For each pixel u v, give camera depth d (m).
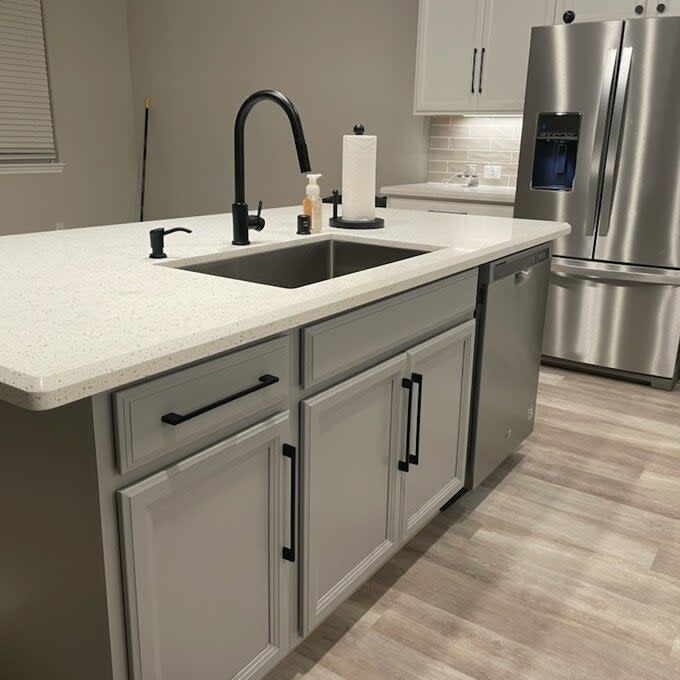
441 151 4.48
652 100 3.14
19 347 0.94
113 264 1.54
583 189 3.39
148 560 1.06
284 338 1.25
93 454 0.96
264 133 5.01
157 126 5.57
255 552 1.30
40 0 4.93
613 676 1.58
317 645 1.65
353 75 4.54
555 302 3.62
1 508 1.15
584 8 3.47
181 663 1.18
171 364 0.97
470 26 3.85
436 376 1.86
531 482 2.47
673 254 3.25
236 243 1.86
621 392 3.38
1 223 4.98
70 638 1.12
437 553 2.04
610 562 2.01
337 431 1.47
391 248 2.02
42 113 5.09
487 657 1.63
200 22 5.11
